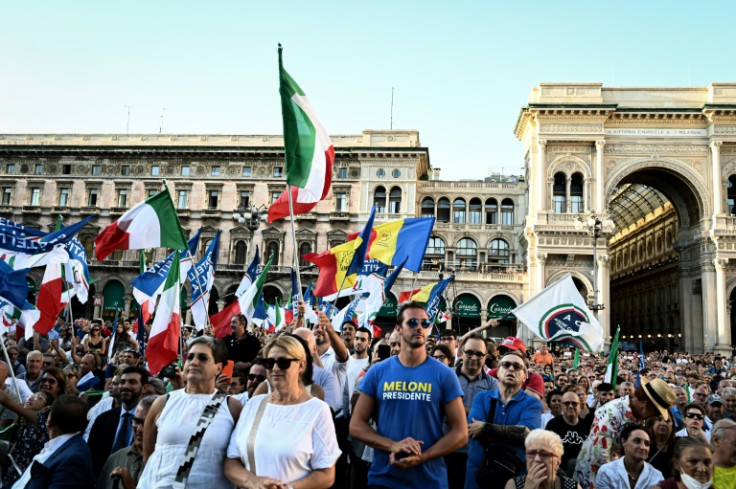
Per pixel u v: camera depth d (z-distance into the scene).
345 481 10.18
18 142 71.81
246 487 5.44
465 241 69.44
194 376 6.24
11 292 13.19
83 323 25.45
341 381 9.88
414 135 66.81
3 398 8.70
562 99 62.19
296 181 10.93
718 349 56.41
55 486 6.54
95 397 12.58
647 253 82.00
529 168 65.12
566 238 59.00
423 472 6.23
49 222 69.44
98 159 70.25
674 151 61.22
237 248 67.06
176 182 68.62
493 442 7.29
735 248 57.88
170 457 5.89
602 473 7.60
